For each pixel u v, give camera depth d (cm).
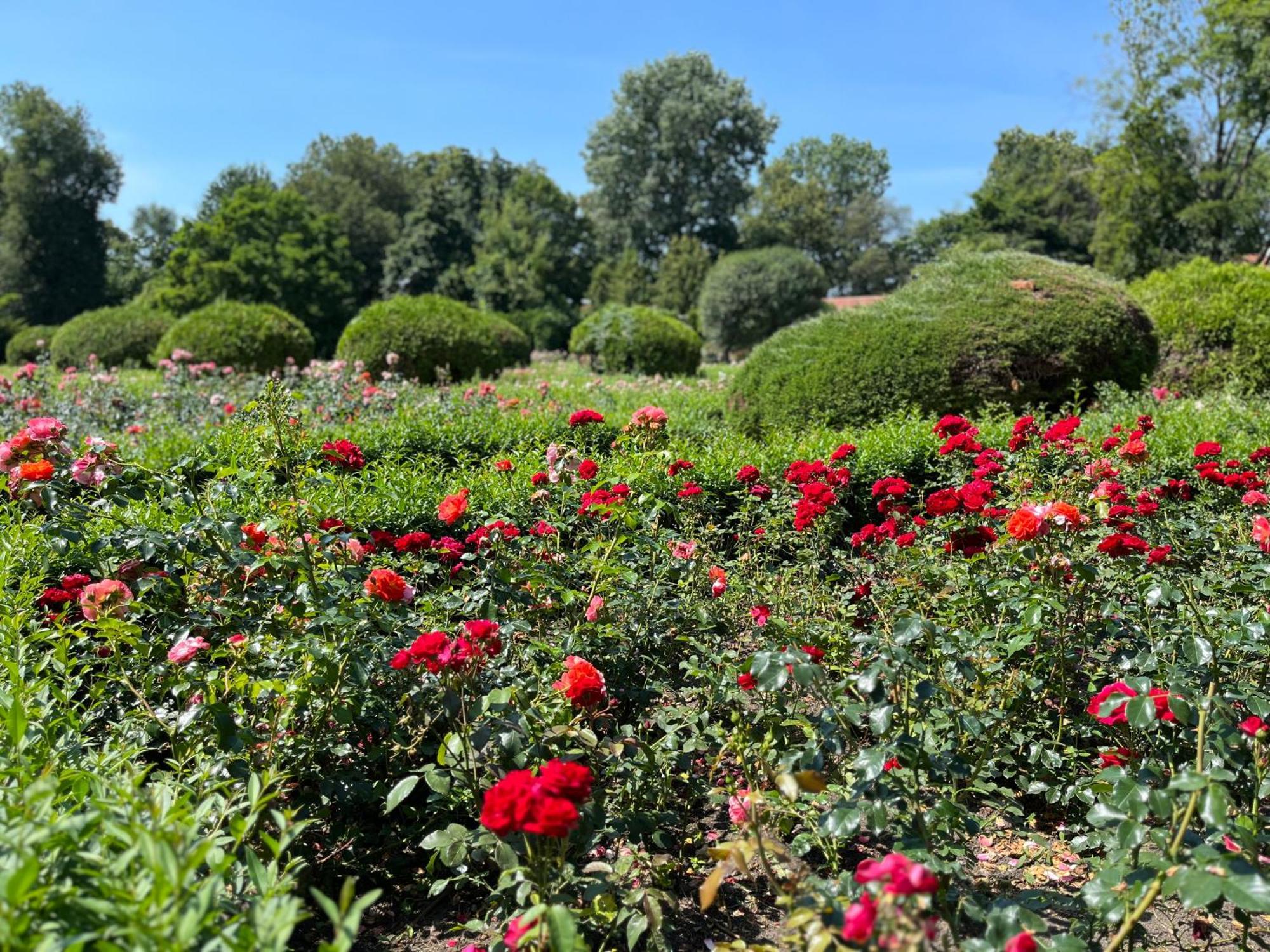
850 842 247
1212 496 387
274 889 138
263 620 246
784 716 252
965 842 245
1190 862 159
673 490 478
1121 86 2659
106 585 226
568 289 4488
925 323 766
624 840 240
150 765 202
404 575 338
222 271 3531
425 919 226
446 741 215
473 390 855
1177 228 2758
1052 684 278
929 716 245
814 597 351
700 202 4850
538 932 151
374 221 4744
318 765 232
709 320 3556
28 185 4481
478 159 5262
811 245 5391
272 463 287
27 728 183
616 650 296
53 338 2191
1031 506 263
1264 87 2472
